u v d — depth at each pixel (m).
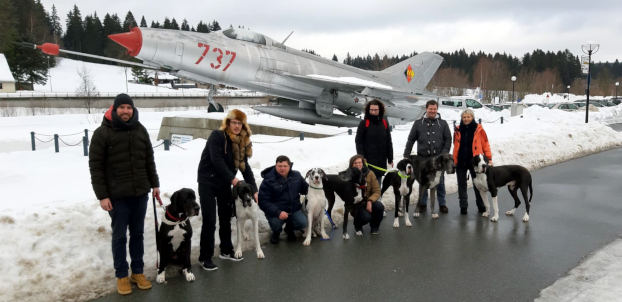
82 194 6.13
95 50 112.19
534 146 12.62
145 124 25.95
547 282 4.37
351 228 6.53
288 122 16.34
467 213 7.44
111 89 74.44
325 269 4.83
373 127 7.03
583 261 4.95
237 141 4.96
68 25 116.88
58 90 72.62
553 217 6.98
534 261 5.00
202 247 4.85
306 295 4.14
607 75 126.06
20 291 3.80
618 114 28.11
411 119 22.47
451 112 32.00
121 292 4.13
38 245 4.12
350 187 5.92
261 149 9.79
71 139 20.16
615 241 5.66
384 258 5.18
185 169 8.12
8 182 7.13
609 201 7.95
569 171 11.08
